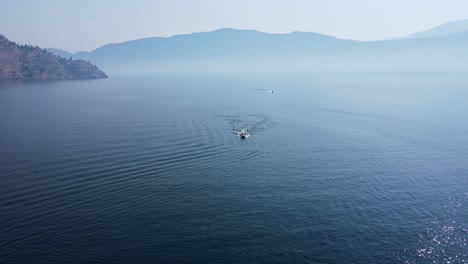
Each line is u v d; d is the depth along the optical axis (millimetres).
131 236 65562
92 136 137500
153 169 99688
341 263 59031
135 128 154750
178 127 158000
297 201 80562
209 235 66312
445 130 153250
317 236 66438
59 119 175375
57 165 101562
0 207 75375
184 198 81375
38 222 69625
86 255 59938
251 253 61156
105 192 83688
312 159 111125
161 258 59562
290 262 59062
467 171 100375
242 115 193750
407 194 84812
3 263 57531
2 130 147250
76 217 71750
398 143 131250
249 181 92125
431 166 104625
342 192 85688
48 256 59469
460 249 62875
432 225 70688
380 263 59250
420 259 60219
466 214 75125
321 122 173500
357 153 117812
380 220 72375
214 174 96812
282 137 140750
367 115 193750
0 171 96250
